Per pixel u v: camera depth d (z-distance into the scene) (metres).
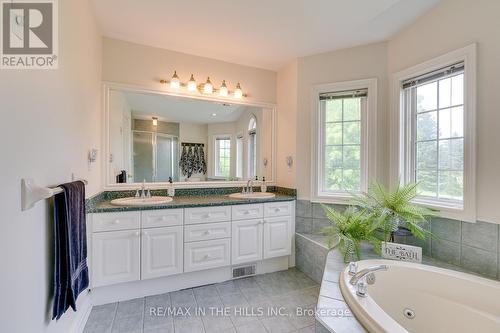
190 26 2.26
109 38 2.42
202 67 2.84
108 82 2.39
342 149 2.77
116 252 2.02
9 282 0.82
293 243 2.84
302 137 2.87
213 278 2.46
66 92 1.41
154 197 2.54
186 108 2.82
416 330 1.59
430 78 2.12
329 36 2.44
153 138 2.66
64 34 1.38
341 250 1.97
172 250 2.21
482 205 1.69
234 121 3.06
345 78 2.68
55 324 1.27
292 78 2.96
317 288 2.37
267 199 2.67
